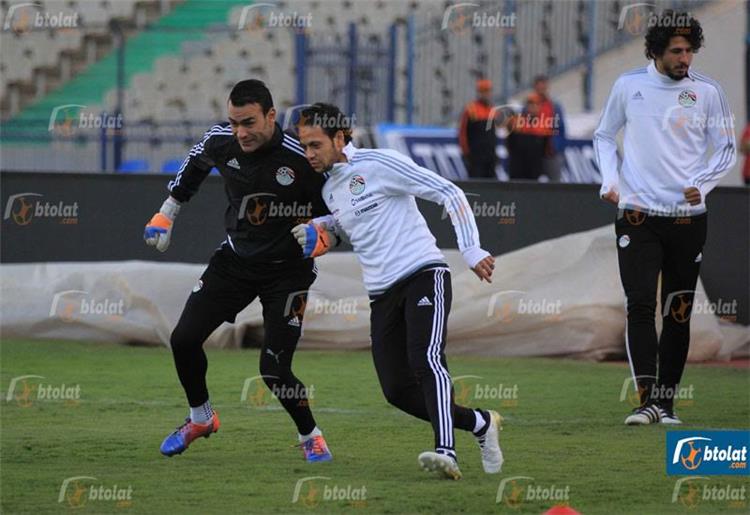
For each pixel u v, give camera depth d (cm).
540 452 2342
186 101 7406
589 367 3597
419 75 6962
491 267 1956
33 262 4278
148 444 2395
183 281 3934
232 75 7450
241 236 2173
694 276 2722
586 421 2708
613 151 2739
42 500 1908
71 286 3972
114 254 4272
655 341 2677
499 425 2117
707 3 6875
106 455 2281
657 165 2655
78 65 7531
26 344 3888
